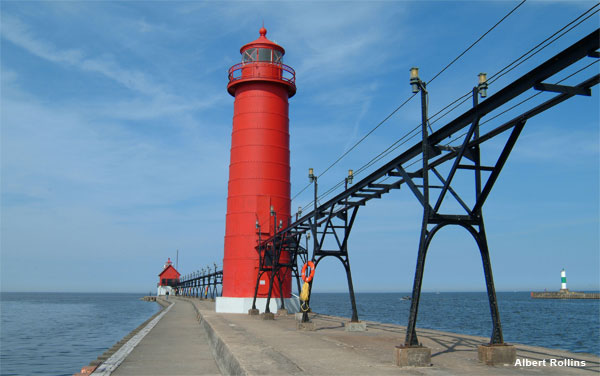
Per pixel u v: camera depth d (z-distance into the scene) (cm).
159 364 1658
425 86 1304
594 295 14925
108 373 1488
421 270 1226
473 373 1080
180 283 13062
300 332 2048
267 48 4003
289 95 4181
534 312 8025
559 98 977
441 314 7631
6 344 4100
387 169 1575
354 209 2111
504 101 1086
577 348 3256
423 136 1284
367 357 1341
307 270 2197
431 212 1236
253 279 3666
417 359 1184
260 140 3859
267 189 3803
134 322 6800
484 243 1248
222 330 2059
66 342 4269
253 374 1080
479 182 1246
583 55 890
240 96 3981
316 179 2303
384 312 8612
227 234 3869
